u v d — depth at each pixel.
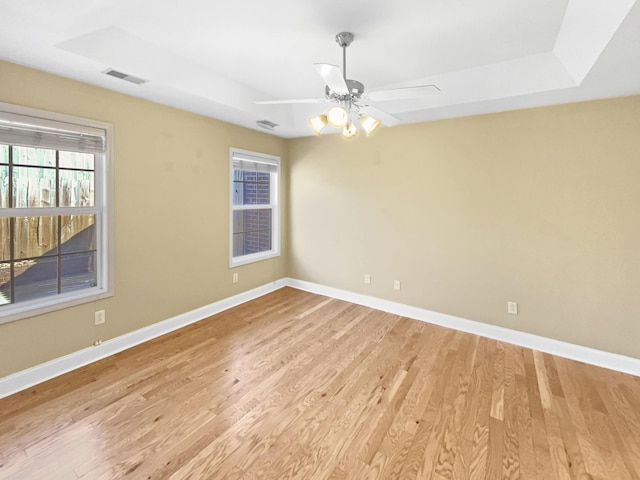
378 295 4.07
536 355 2.91
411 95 2.20
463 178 3.36
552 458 1.73
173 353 2.86
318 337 3.23
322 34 2.21
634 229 2.59
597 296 2.75
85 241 2.75
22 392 2.26
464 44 2.31
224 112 3.41
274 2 1.84
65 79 2.45
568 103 2.79
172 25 2.09
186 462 1.69
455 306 3.49
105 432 1.89
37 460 1.69
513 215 3.11
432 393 2.31
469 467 1.67
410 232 3.76
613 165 2.64
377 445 1.82
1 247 2.32
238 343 3.07
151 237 3.12
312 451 1.77
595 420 2.03
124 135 2.84
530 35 2.16
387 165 3.87
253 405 2.16
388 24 2.07
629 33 1.65
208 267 3.74
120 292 2.90
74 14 1.79
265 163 4.45
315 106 3.66
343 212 4.30
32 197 2.43
